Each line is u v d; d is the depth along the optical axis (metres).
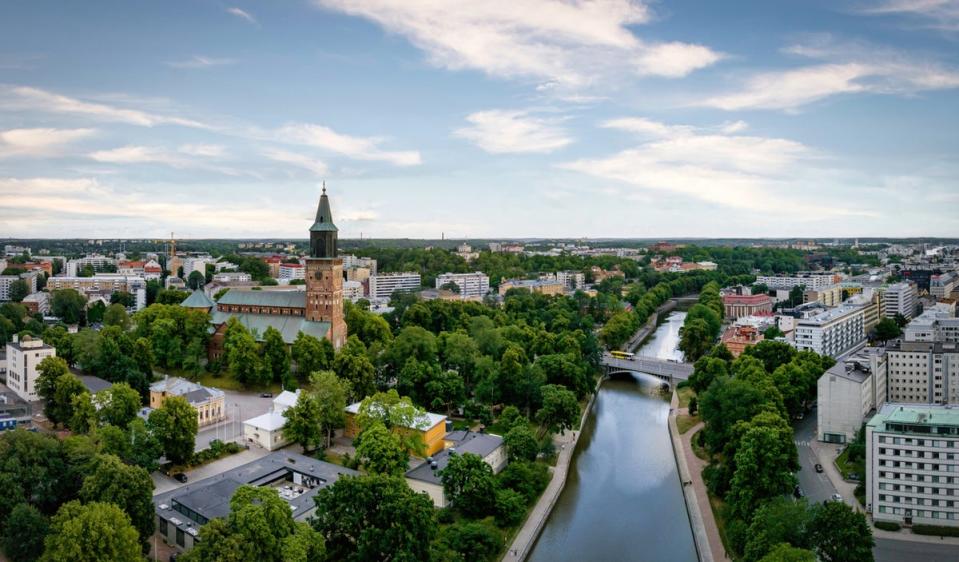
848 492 193.38
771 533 138.75
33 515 132.00
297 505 158.38
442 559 145.00
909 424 177.25
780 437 177.12
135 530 128.25
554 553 168.88
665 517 189.50
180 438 183.75
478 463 177.88
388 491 143.38
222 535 124.81
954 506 173.75
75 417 191.12
